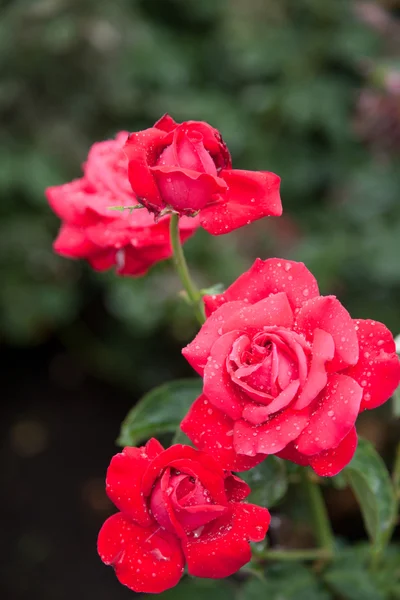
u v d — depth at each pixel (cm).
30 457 155
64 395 171
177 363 163
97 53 152
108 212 67
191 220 66
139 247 68
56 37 146
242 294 60
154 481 57
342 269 139
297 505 75
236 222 59
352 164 157
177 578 57
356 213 145
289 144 160
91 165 69
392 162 145
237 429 56
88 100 159
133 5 174
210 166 59
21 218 156
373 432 125
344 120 155
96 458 155
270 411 55
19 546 137
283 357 57
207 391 56
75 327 172
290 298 59
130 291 142
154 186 58
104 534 58
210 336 58
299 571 72
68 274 158
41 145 154
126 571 57
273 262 59
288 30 164
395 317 133
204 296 61
